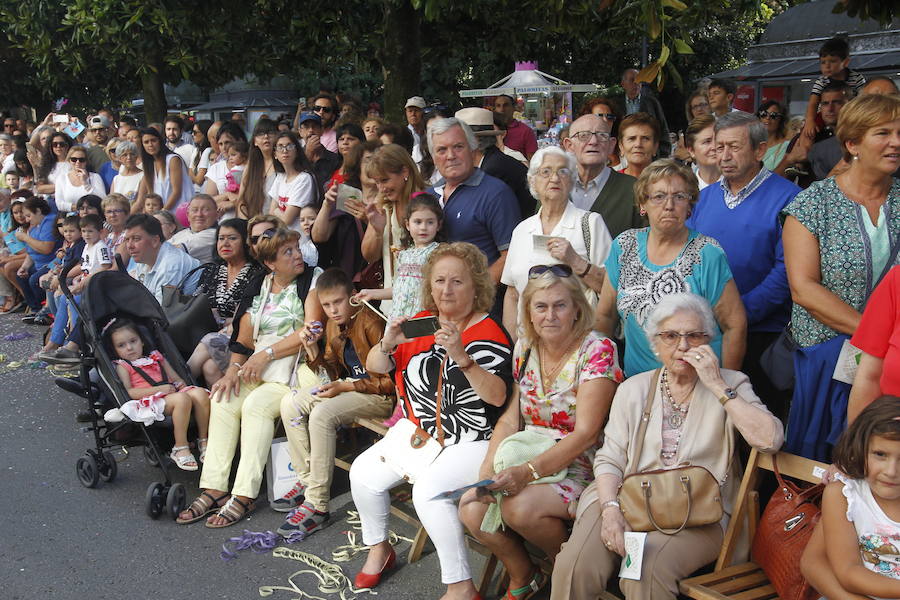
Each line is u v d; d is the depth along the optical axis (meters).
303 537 4.37
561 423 3.49
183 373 5.06
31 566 4.20
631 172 4.98
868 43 9.02
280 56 10.56
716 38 17.61
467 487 3.23
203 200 6.97
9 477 5.29
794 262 3.19
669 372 3.20
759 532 2.98
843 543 2.54
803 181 5.66
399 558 4.14
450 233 4.74
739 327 3.42
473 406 3.70
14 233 9.73
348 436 5.08
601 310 3.76
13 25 12.99
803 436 3.26
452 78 16.61
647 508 2.98
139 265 6.38
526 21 8.31
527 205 5.77
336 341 4.66
